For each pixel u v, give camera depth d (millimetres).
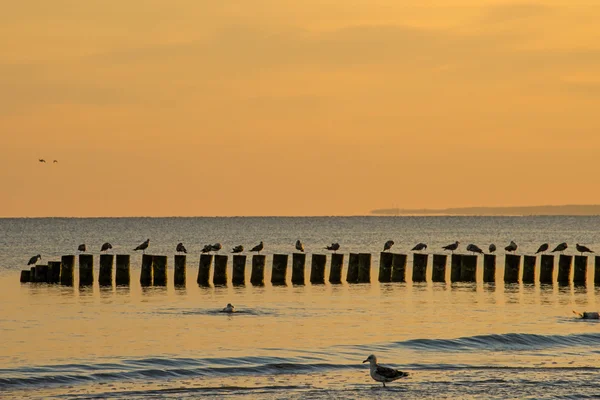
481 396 86625
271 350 109812
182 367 99250
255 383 92000
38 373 95812
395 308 154125
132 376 95062
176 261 192000
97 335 121938
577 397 86375
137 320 137500
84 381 92938
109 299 167125
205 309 151875
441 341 114375
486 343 113938
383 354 107438
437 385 90938
